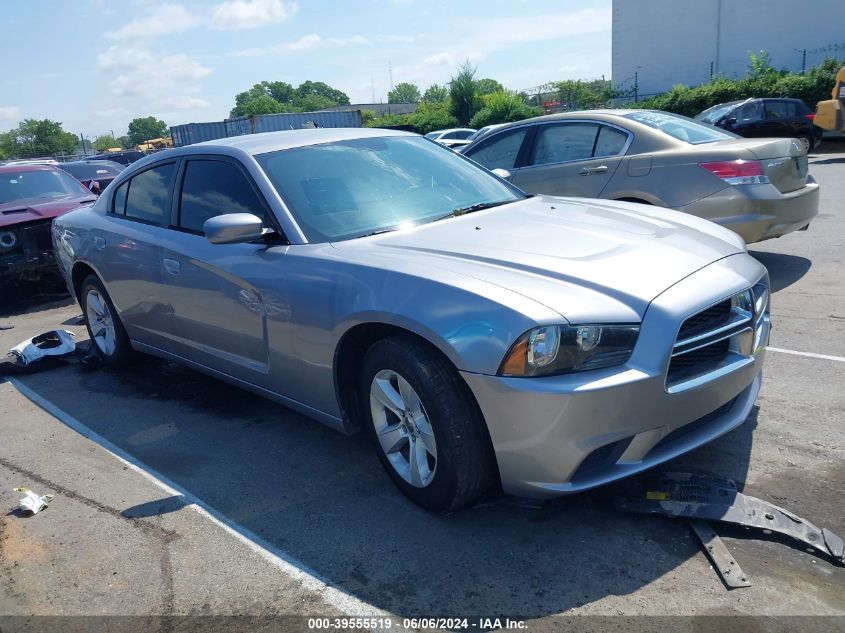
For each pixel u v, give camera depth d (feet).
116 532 10.14
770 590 7.79
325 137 13.52
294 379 11.27
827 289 18.92
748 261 10.28
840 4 89.76
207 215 13.00
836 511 9.12
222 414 14.15
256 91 447.01
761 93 76.02
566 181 21.30
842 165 47.44
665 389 8.43
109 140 414.21
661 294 8.68
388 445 10.14
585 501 9.77
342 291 9.95
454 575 8.54
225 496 10.89
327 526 9.80
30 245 25.50
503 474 8.77
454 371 8.84
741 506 9.07
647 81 106.73
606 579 8.22
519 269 9.18
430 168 13.52
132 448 12.90
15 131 353.92
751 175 18.25
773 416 11.86
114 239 15.23
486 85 188.03
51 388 16.57
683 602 7.74
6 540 10.17
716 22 98.58
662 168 19.36
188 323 13.44
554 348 8.11
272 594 8.51
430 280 9.07
